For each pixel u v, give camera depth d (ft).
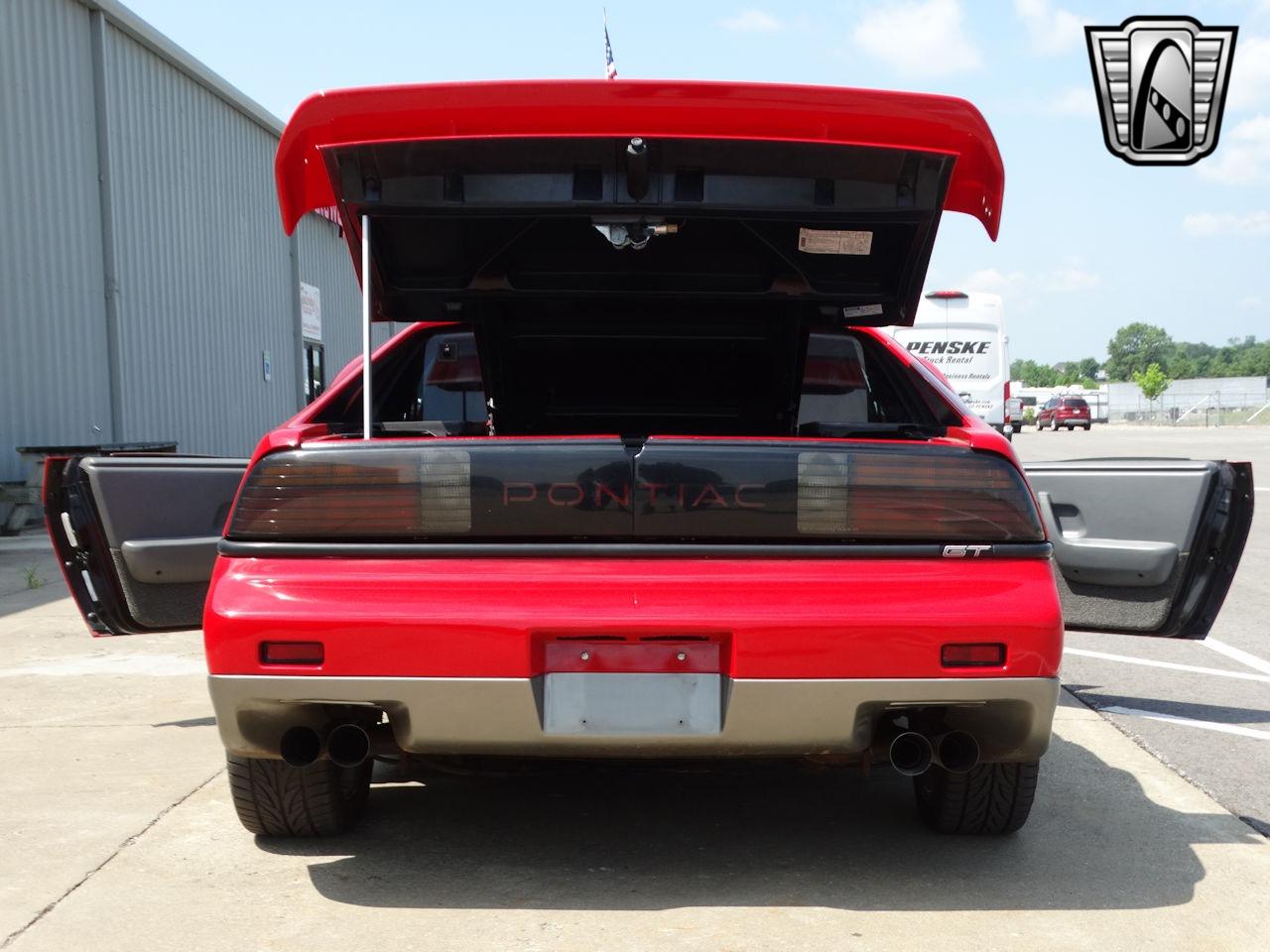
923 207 9.27
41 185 41.81
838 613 8.25
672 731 8.30
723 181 9.22
